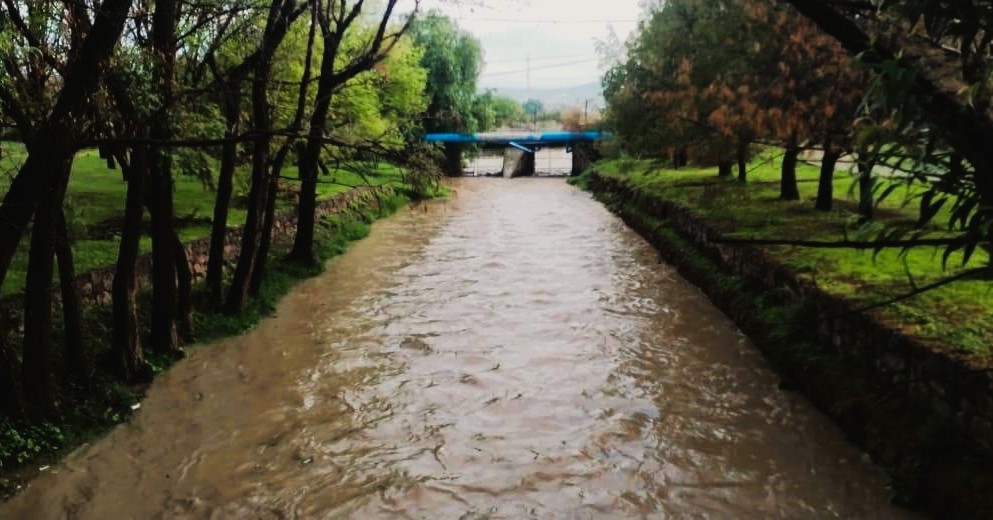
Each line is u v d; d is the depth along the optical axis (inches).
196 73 383.2
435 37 1624.0
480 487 276.7
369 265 677.9
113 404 328.8
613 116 939.3
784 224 564.4
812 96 442.9
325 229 763.4
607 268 663.1
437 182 365.7
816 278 396.5
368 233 855.7
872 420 293.9
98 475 279.6
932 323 302.7
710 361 405.1
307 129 419.5
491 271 652.1
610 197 1165.7
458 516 257.6
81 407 313.9
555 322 487.2
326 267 658.8
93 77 270.1
